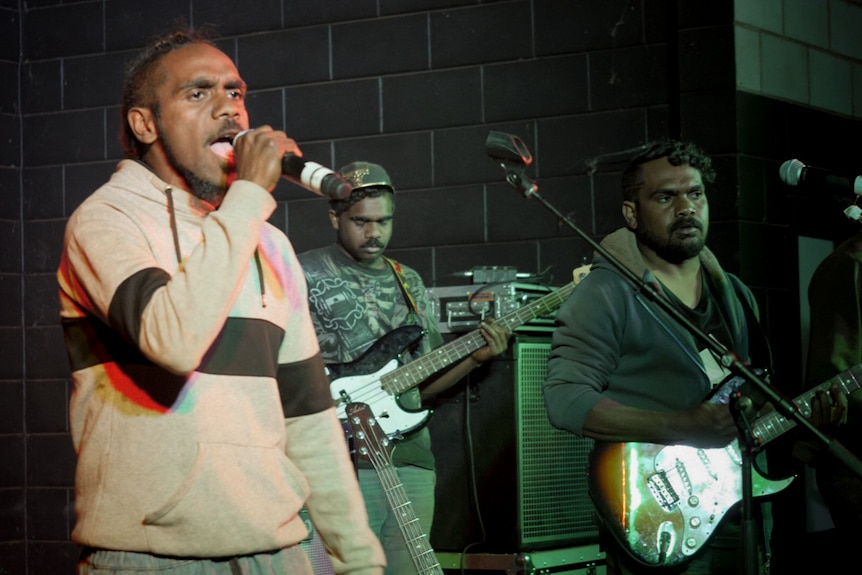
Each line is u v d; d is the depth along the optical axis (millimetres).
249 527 1531
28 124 4855
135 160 1692
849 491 2791
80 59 4809
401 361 3496
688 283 2783
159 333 1414
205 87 1665
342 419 3369
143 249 1532
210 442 1521
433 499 3490
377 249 3641
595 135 4211
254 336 1613
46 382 4719
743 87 4062
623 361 2705
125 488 1498
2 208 4785
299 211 4520
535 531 3500
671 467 2625
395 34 4461
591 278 2762
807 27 4375
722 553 2631
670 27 4141
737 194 4008
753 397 2629
